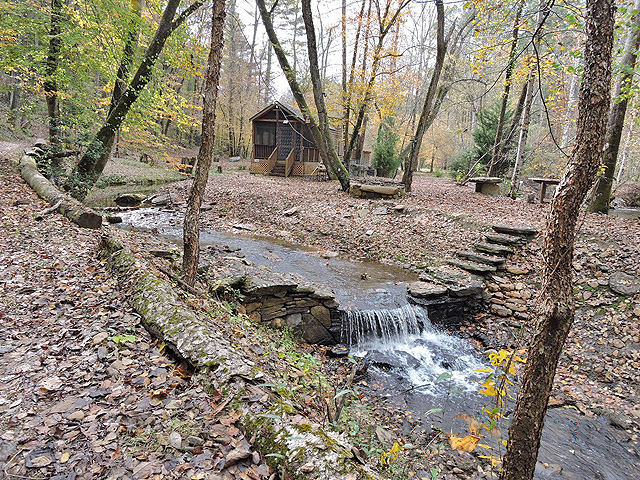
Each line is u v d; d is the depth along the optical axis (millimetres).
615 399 4707
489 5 6289
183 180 18859
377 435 3490
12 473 1806
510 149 17453
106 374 2695
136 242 6492
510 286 7121
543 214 10109
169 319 3242
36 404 2336
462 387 4980
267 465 1995
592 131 1797
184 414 2338
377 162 23094
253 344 3920
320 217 11695
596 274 6703
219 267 6074
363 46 17516
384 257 9062
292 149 22281
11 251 5059
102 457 1976
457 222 9891
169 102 10945
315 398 3312
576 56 3896
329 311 5965
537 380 1917
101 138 10547
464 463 3477
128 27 9258
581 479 3482
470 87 20094
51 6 9773
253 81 29094
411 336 6301
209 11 9883
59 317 3467
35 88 10859
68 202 7457
